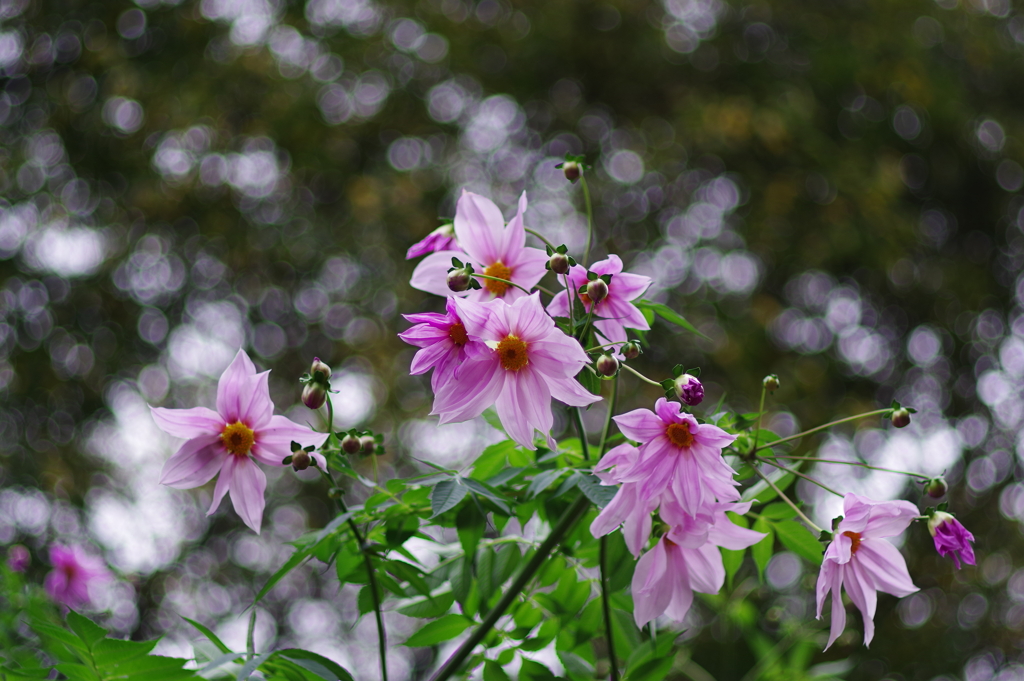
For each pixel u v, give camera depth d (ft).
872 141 31.76
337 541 5.49
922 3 32.40
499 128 30.60
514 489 5.52
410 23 30.19
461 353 4.96
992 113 33.19
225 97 28.02
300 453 5.09
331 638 24.38
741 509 4.78
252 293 27.66
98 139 27.71
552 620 5.94
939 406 30.14
